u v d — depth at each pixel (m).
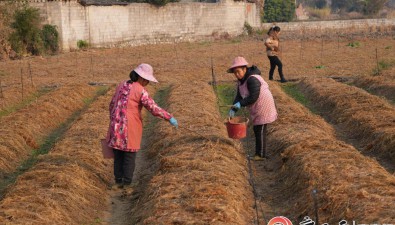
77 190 8.39
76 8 37.72
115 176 9.19
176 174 8.62
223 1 52.34
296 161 9.15
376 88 17.53
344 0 105.44
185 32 48.53
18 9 34.38
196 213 7.10
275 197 8.55
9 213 7.17
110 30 40.91
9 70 26.02
